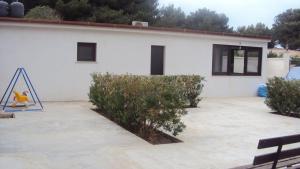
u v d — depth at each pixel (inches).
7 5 522.3
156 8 1283.2
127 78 359.3
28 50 510.9
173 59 615.8
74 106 479.2
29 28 508.4
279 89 481.1
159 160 251.0
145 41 587.8
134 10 1161.4
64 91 536.7
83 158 249.0
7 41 499.2
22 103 472.7
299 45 1881.2
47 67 523.8
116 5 1136.2
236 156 268.4
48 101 525.7
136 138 310.3
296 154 194.9
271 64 869.8
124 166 235.1
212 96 663.8
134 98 326.0
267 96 500.7
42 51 519.2
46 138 300.8
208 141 311.9
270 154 180.2
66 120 377.1
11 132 317.4
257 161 174.9
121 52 570.3
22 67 509.0
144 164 240.8
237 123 404.2
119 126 354.6
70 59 536.7
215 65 668.1
